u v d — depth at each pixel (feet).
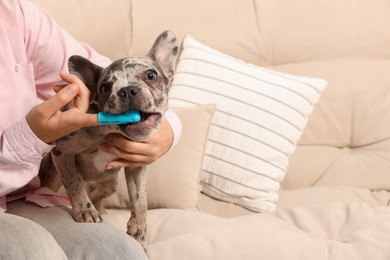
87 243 3.21
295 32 6.44
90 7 6.17
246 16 6.44
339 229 4.68
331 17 6.52
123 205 5.34
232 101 5.72
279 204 5.76
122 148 3.82
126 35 6.18
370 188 6.13
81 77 3.83
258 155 5.61
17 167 3.65
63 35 4.50
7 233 2.92
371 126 6.36
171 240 4.08
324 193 5.84
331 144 6.41
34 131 3.50
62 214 3.84
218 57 5.98
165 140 4.00
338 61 6.51
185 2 6.37
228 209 5.58
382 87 6.43
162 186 5.19
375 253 3.85
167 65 4.23
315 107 6.36
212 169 5.59
